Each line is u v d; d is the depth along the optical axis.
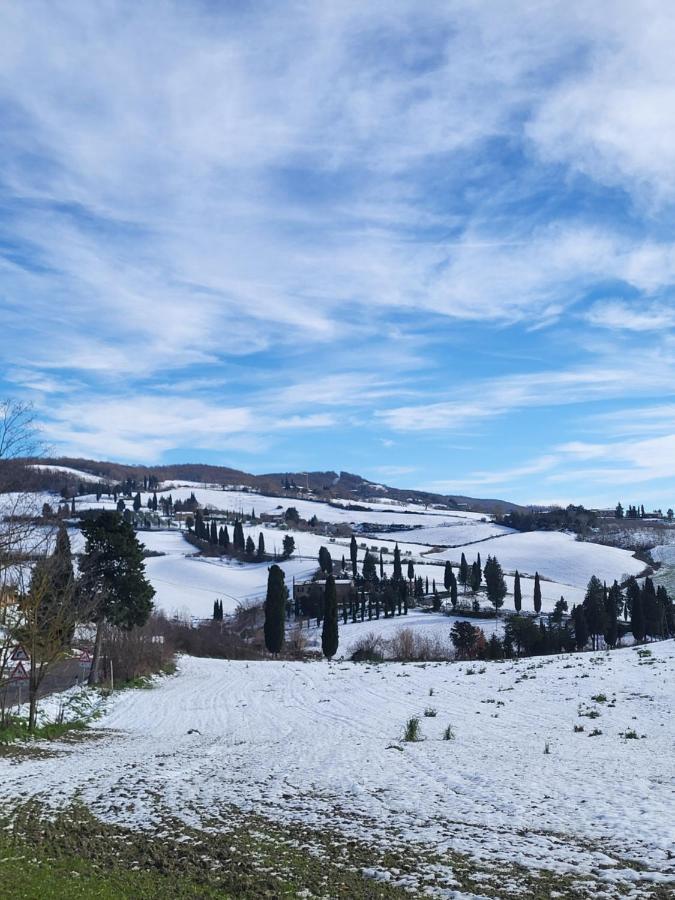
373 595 116.75
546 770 15.02
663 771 14.70
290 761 17.31
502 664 43.69
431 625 99.56
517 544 185.75
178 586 132.50
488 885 8.27
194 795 13.42
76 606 29.58
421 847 9.79
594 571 154.25
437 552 180.88
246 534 192.12
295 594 127.12
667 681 31.00
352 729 24.41
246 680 45.62
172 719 31.39
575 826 10.48
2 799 13.31
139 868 9.24
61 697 34.09
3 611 24.12
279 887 8.45
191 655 65.00
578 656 45.47
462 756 17.17
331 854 9.62
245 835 10.59
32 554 22.91
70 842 10.30
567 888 8.09
